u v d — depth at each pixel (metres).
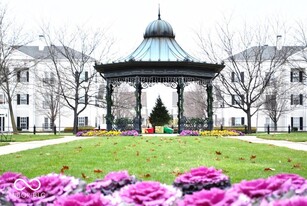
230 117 64.69
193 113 76.88
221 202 2.92
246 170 10.37
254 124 64.62
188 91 75.00
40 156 14.31
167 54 30.47
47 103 59.47
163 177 9.10
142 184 3.41
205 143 20.36
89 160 12.66
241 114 64.62
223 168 10.70
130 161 12.34
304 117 62.91
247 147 18.08
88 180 8.73
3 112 63.78
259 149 17.06
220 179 4.31
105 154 14.63
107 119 31.62
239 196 3.22
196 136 28.25
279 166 11.26
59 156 14.11
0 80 41.53
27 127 64.12
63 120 65.62
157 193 3.30
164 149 16.58
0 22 49.41
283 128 63.53
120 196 3.37
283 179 3.86
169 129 35.22
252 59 58.06
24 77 62.12
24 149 18.88
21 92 63.38
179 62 29.08
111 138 25.55
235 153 15.16
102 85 58.59
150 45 31.17
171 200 3.28
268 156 14.13
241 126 61.16
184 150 16.17
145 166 11.10
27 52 61.97
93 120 66.50
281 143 22.58
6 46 50.00
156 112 36.22
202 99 60.84
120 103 57.56
